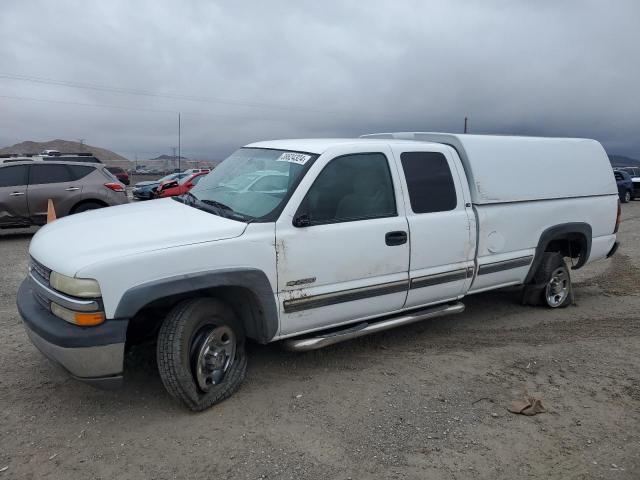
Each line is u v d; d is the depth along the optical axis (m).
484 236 5.27
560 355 5.02
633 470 3.27
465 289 5.24
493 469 3.24
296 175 4.18
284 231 3.98
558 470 3.25
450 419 3.79
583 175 6.38
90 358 3.36
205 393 3.79
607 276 8.46
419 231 4.70
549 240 5.95
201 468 3.14
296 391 4.11
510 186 5.48
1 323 5.50
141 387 4.11
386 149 4.66
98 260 3.36
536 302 6.39
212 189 4.70
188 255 3.58
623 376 4.59
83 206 11.69
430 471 3.19
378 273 4.49
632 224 16.06
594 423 3.81
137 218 4.09
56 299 3.42
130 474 3.08
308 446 3.39
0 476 3.03
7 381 4.18
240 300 4.04
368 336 5.35
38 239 4.03
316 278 4.15
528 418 3.85
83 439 3.42
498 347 5.18
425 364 4.71
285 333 4.12
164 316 3.96
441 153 5.04
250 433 3.52
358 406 3.92
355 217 4.38
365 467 3.20
